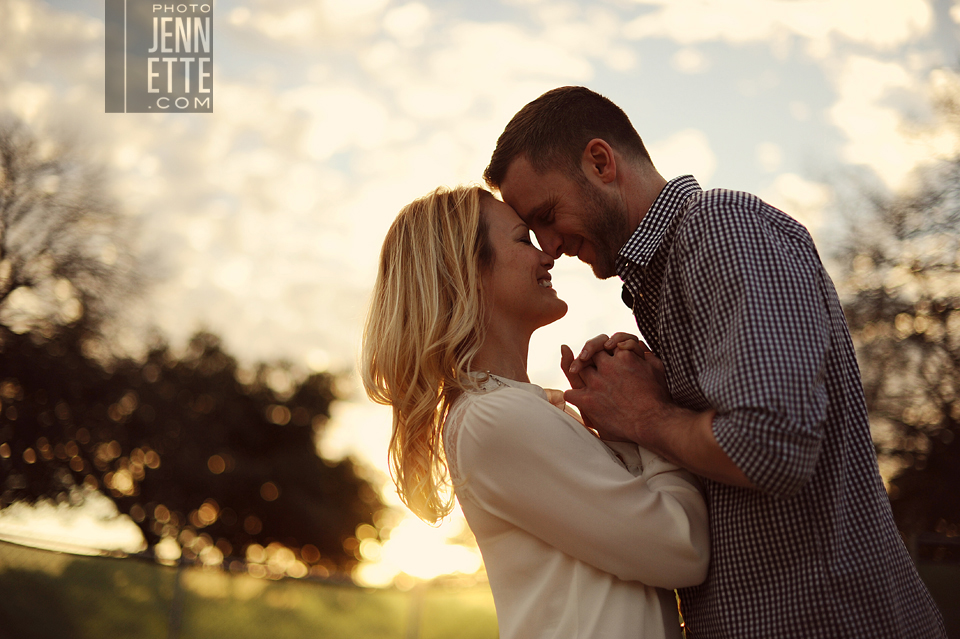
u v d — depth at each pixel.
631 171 1.46
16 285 20.48
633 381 1.32
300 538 31.75
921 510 13.40
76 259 21.02
